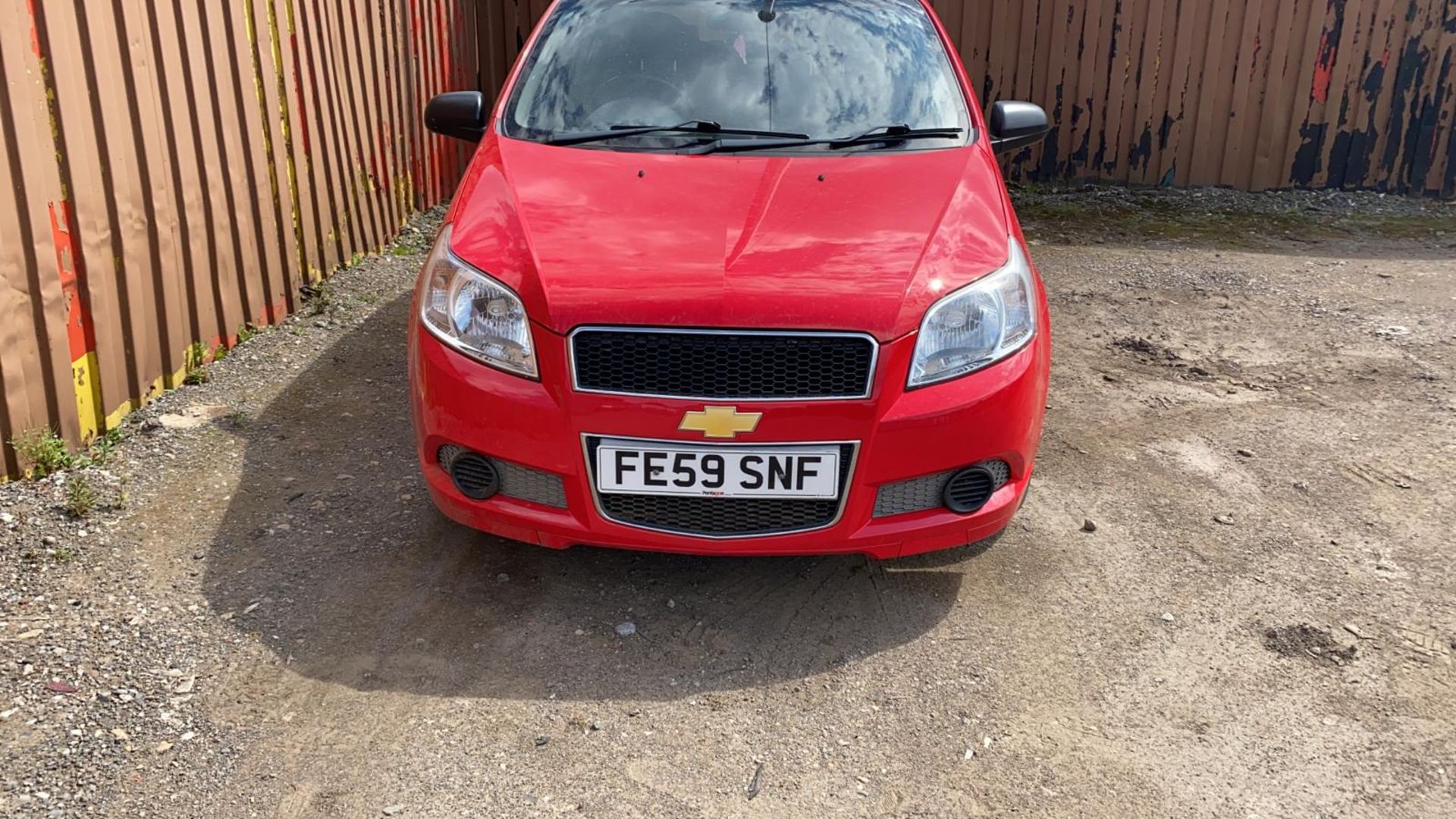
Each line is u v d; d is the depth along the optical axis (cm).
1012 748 257
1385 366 515
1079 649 295
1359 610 317
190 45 425
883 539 284
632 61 379
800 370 267
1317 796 245
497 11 836
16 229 330
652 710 266
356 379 449
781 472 271
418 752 248
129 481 354
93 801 227
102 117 368
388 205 645
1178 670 288
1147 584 327
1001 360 287
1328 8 849
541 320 271
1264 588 327
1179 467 406
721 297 266
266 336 486
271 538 329
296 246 523
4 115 323
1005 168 910
